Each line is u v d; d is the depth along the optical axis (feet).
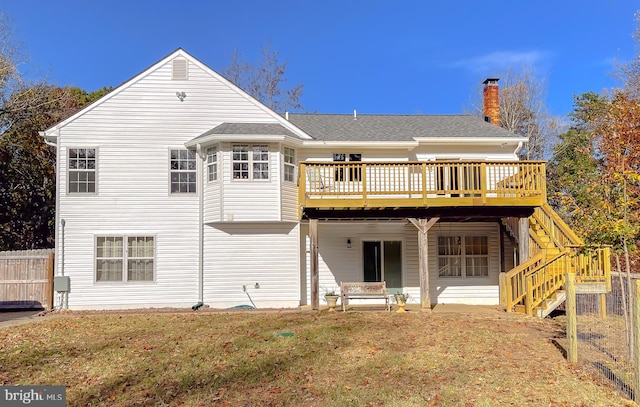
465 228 59.26
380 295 49.08
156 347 33.09
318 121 65.67
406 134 59.47
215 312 48.49
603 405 22.13
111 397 24.27
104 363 29.71
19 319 46.60
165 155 55.06
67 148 54.03
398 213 49.70
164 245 54.29
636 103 72.64
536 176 48.24
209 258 54.39
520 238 49.75
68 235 53.47
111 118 54.70
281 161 54.03
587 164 78.84
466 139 57.62
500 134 59.52
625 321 27.25
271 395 23.90
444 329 37.68
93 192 53.98
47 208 94.07
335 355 30.35
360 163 47.83
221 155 53.06
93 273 53.42
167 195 54.70
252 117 56.49
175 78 55.88
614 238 28.50
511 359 29.40
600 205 32.24
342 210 49.16
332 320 41.88
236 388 25.03
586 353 30.25
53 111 92.89
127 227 54.08
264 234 55.01
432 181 57.06
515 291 48.01
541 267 45.06
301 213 52.08
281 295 54.65
